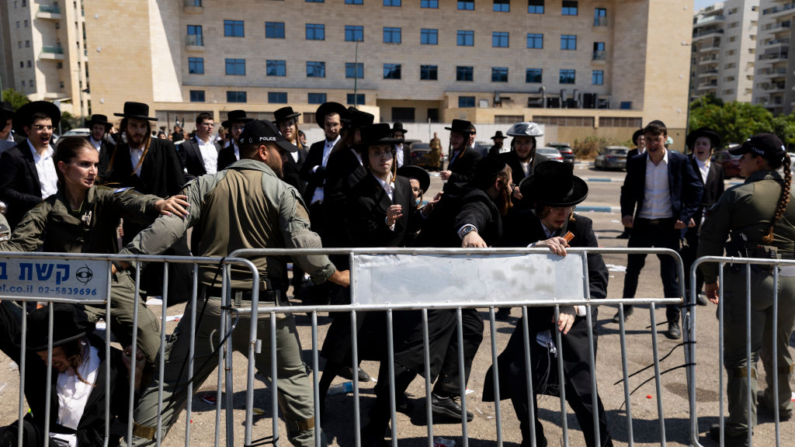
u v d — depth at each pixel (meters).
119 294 3.35
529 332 3.22
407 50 54.38
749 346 3.24
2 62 92.25
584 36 55.91
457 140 6.27
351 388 4.21
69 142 3.42
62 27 89.00
